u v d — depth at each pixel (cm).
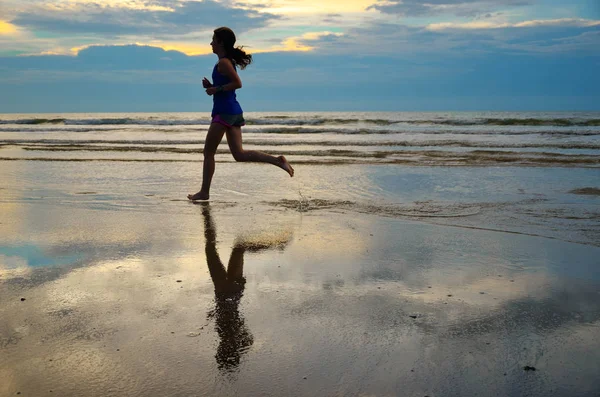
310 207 630
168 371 239
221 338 273
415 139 1658
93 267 392
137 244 459
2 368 242
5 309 310
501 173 891
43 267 391
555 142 1484
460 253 433
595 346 263
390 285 355
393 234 498
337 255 428
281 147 1411
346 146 1444
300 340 271
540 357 252
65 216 578
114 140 1697
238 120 660
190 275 376
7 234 494
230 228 521
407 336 276
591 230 506
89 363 246
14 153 1284
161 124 2869
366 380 232
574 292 340
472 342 269
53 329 283
